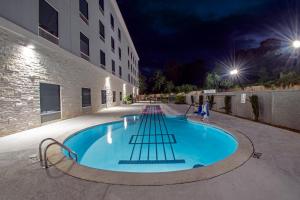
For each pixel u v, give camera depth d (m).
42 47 9.22
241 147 5.04
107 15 21.19
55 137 6.66
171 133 9.51
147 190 2.93
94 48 16.73
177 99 29.30
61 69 11.07
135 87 48.69
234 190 2.90
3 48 6.91
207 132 9.21
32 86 8.49
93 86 16.41
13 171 3.71
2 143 5.86
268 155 4.43
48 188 3.05
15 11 7.41
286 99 7.72
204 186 3.03
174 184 3.09
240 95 11.76
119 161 5.97
